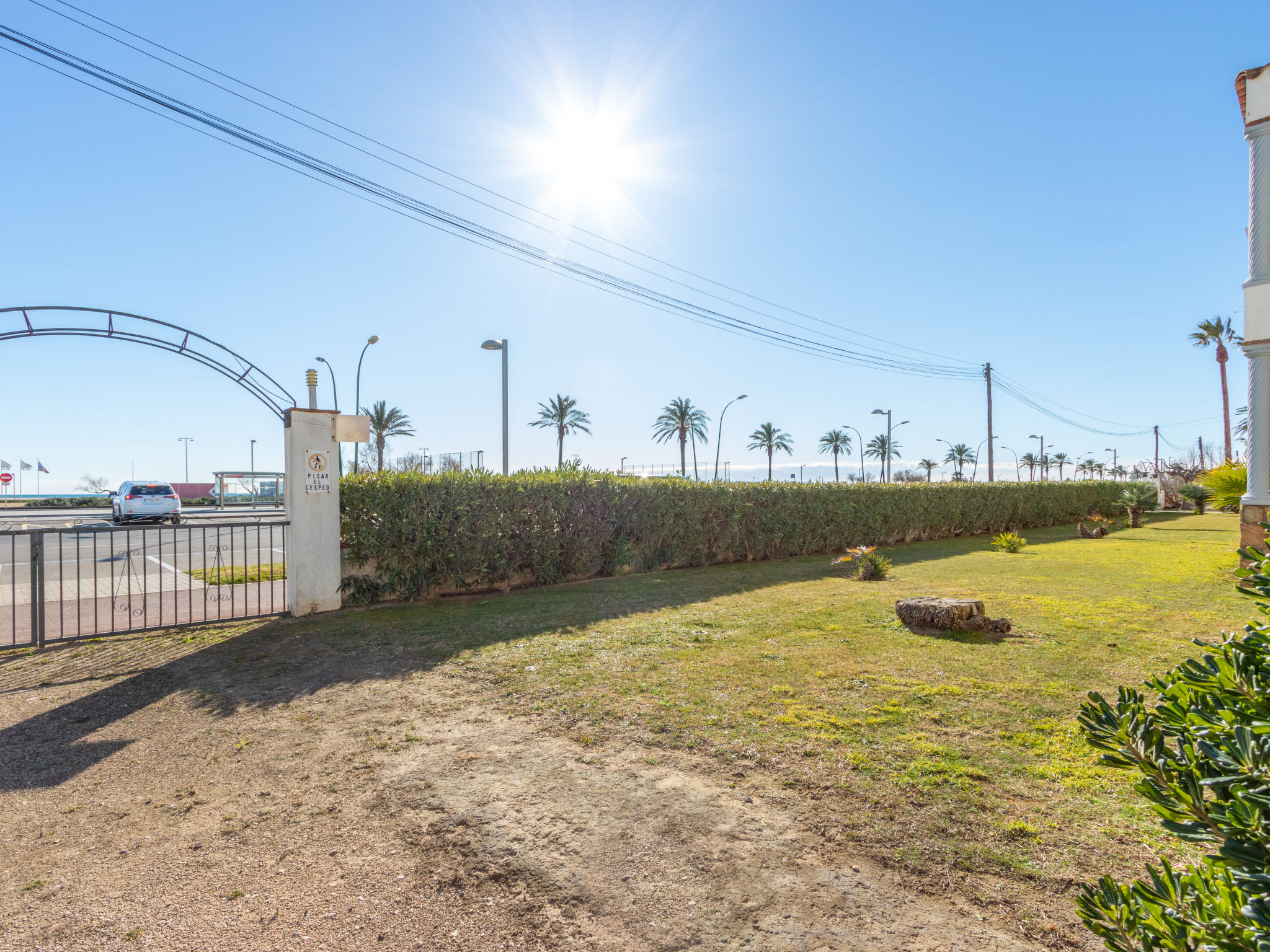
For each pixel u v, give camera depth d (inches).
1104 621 284.8
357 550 328.2
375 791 131.0
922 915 89.1
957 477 1306.6
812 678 201.3
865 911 90.2
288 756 149.6
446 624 285.6
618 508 451.2
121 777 138.9
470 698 188.5
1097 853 103.7
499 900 94.7
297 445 306.3
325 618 300.2
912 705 176.6
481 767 141.5
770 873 100.0
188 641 258.8
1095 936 83.7
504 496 377.4
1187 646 239.9
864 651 233.5
